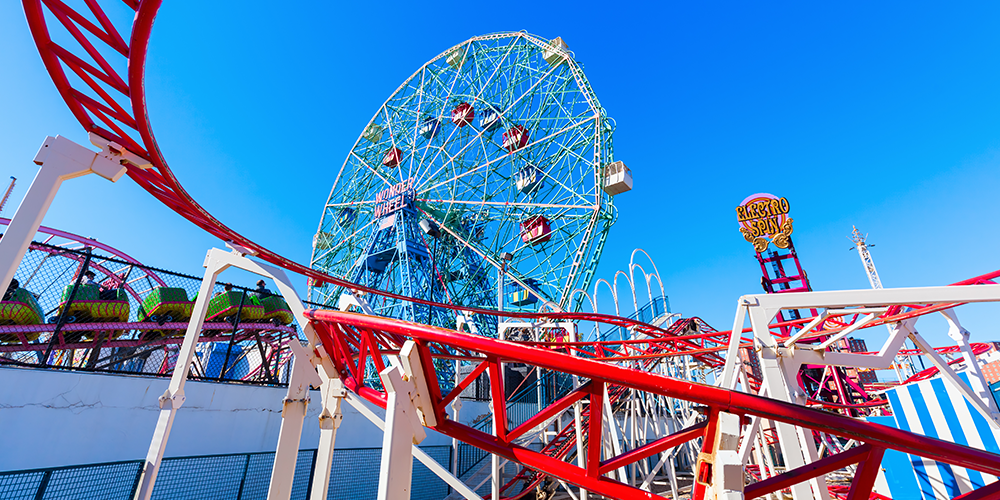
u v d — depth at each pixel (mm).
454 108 62094
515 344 5336
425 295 46844
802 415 4340
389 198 56562
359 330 7289
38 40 5543
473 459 21641
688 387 4496
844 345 25672
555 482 19500
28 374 11852
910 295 6797
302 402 8711
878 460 4344
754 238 42094
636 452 5242
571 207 51938
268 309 20422
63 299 15109
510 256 53531
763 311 7379
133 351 19406
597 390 5395
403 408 5391
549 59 58969
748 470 23250
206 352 25500
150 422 13469
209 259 9805
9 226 6168
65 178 6836
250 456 14148
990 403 9273
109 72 6039
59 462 11680
